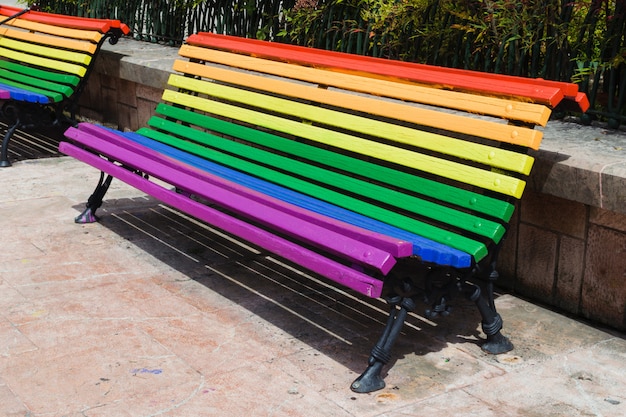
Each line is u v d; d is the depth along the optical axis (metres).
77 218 5.34
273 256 4.86
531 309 4.10
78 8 9.40
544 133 4.33
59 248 4.87
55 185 6.14
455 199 3.60
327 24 6.10
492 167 3.57
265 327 3.88
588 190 3.70
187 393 3.26
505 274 4.32
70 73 6.65
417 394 3.27
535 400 3.23
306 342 3.73
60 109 6.75
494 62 5.24
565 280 4.02
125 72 6.94
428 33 5.30
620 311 3.80
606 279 3.82
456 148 3.66
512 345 3.69
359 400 3.21
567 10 4.63
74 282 4.37
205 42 5.43
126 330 3.81
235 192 3.97
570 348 3.68
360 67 4.34
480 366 3.51
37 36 7.21
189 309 4.06
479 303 3.56
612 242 3.76
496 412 3.13
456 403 3.20
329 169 4.50
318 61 4.57
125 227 5.28
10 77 7.21
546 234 4.06
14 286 4.29
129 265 4.63
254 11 6.97
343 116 4.25
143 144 5.18
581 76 4.64
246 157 4.71
